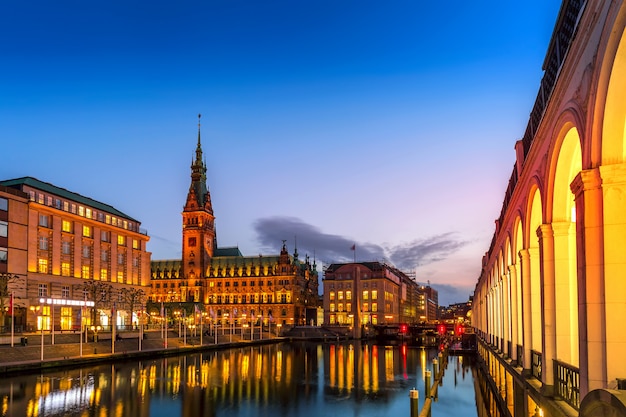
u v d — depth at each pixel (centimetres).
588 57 1319
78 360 7006
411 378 6425
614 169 1290
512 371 2959
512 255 3247
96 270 11244
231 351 11169
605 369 1328
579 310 1436
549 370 2017
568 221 1991
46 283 9794
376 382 6062
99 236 11450
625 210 1305
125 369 6850
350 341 16325
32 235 9519
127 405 4397
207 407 4416
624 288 1305
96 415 3978
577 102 1445
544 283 2058
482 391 5144
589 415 902
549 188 1973
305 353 10800
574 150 1808
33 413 3978
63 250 10394
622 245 1302
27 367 6166
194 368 7300
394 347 13188
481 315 7394
